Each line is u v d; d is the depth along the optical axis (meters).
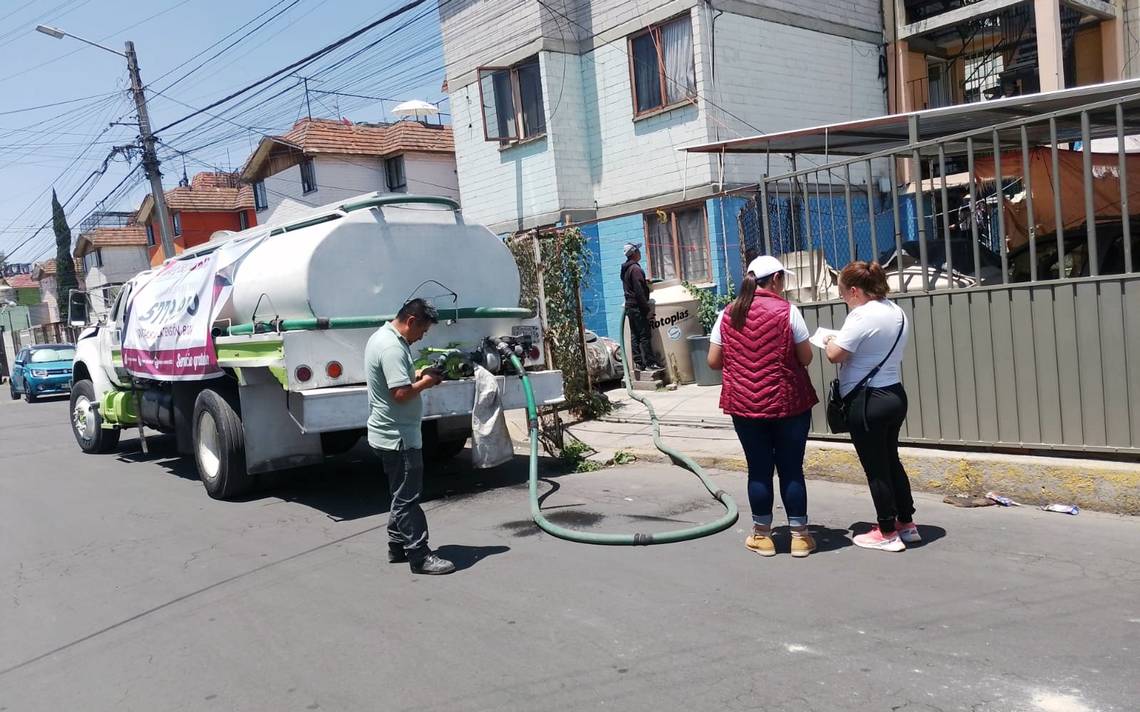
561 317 10.55
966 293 6.17
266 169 28.47
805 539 5.16
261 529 7.01
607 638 4.20
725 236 13.73
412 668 4.06
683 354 12.46
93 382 11.88
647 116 14.80
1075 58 16.38
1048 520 5.47
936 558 4.95
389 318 7.29
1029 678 3.47
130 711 3.90
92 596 5.63
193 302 8.42
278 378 6.96
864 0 16.06
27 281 62.53
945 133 9.59
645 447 8.71
